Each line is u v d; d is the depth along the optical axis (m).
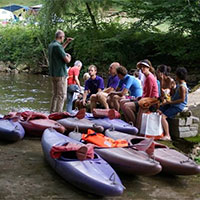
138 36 21.80
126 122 6.85
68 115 6.76
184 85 6.46
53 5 22.45
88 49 21.42
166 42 20.17
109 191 3.89
